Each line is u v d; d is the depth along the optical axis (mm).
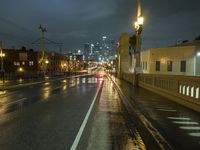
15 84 37719
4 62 84562
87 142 7629
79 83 43750
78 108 14672
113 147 7160
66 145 7289
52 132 8836
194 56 33719
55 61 117812
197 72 33750
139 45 27844
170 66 36500
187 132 8672
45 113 12883
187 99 13805
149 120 10547
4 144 7383
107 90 28641
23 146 7184
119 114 12680
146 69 41281
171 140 7695
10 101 18203
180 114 11820
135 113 12180
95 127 9711
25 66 96438
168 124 9820
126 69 55438
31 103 17016
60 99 19469
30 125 9984
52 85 38156
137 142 7699
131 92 22031
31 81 46656
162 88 19125
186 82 14008
